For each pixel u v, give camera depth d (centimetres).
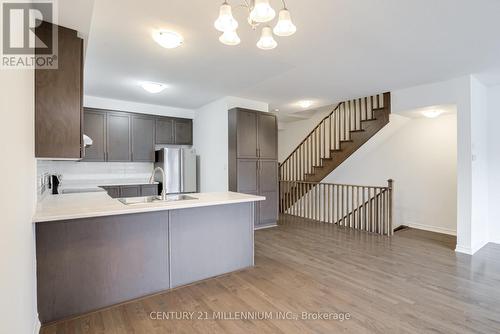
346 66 333
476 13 215
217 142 509
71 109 217
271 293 245
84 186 455
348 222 510
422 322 200
